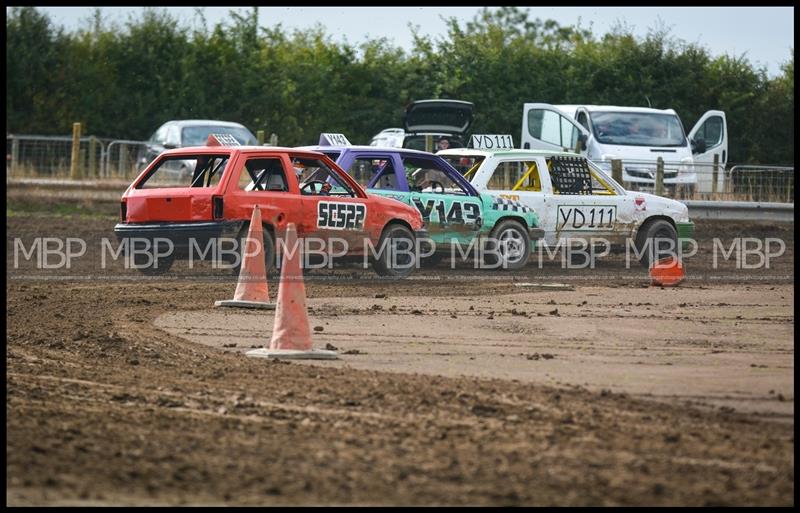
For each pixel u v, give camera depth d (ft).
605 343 152.05
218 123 410.93
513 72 547.49
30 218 333.42
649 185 380.58
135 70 534.78
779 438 101.09
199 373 127.75
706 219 376.07
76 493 81.56
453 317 174.09
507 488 84.48
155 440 96.89
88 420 103.86
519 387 120.06
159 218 209.67
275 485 84.33
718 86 566.77
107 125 524.93
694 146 414.21
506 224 247.50
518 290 211.20
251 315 172.65
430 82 552.41
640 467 90.43
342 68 556.10
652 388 121.80
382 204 224.94
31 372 126.93
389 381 122.62
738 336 159.43
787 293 212.02
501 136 296.92
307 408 109.81
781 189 391.65
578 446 96.53
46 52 520.42
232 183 208.64
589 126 394.32
